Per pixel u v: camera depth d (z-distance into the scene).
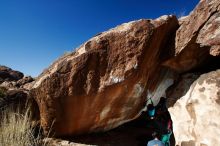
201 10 4.74
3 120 5.34
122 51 5.04
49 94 5.15
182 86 5.34
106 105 5.39
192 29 4.82
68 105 5.22
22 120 5.40
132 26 5.05
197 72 5.37
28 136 5.09
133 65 4.98
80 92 5.11
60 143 5.32
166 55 5.28
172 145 5.76
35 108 5.68
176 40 5.10
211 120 4.34
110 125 5.96
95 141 5.72
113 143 5.78
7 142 4.77
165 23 4.97
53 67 5.42
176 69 5.54
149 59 5.15
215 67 5.30
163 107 6.24
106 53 5.09
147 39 4.92
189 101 4.88
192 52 5.10
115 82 5.07
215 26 4.62
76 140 5.61
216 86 4.45
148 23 5.00
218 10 4.61
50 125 5.36
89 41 5.19
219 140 4.15
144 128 7.09
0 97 5.78
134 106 5.71
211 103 4.43
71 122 5.43
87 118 5.49
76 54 5.30
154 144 5.29
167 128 6.15
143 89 5.49
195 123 4.68
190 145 4.72
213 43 4.59
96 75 5.11
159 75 5.68
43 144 5.16
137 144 5.92
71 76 5.10
